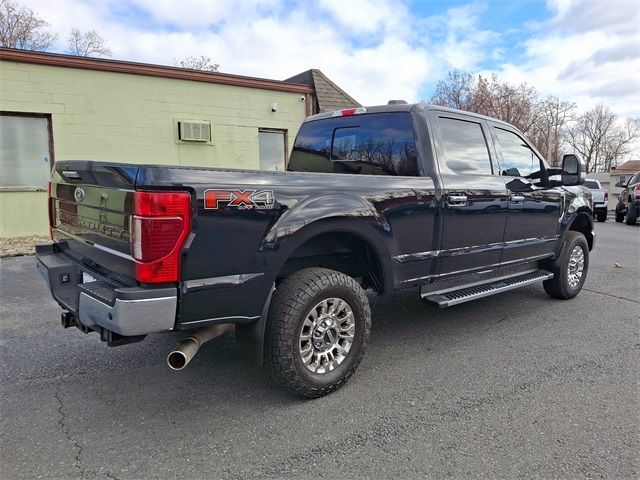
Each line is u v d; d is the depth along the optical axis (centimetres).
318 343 310
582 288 623
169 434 268
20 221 933
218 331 289
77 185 307
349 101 1315
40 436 265
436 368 362
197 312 257
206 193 251
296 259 353
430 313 508
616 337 433
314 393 306
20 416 287
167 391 321
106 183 268
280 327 288
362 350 331
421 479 229
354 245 357
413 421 283
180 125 1070
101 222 278
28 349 394
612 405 303
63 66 932
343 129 451
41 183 948
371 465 240
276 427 276
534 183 494
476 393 320
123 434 268
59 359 374
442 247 391
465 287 432
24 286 598
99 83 973
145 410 295
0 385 328
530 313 510
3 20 2447
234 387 328
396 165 402
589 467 239
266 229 278
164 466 239
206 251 254
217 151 1135
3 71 877
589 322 479
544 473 234
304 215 293
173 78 1054
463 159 417
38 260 342
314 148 478
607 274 713
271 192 280
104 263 282
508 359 380
